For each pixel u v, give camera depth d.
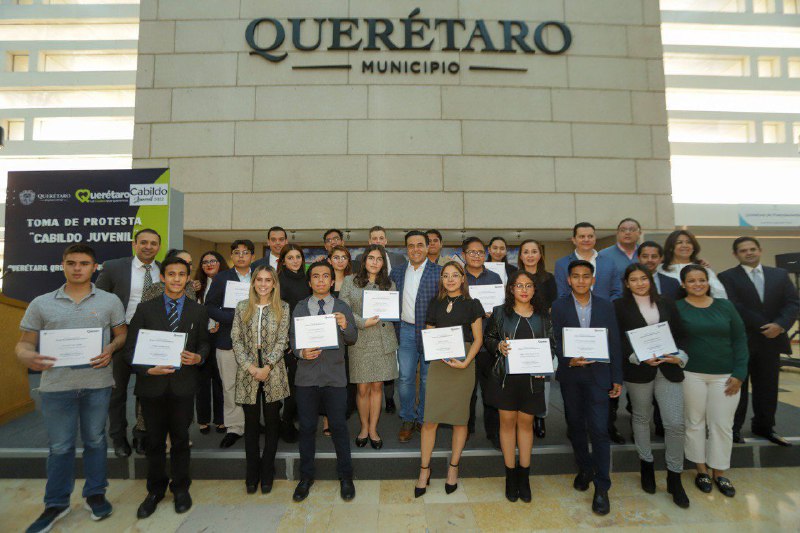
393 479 3.10
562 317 2.90
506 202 7.04
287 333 2.89
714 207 9.03
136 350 2.49
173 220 4.59
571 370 2.83
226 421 3.33
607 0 7.49
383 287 3.41
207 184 6.85
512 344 2.72
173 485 2.68
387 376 3.24
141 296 3.23
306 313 2.91
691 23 9.64
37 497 2.86
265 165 6.89
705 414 2.94
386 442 3.37
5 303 3.94
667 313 2.84
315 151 6.93
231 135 6.91
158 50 7.00
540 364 2.66
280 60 6.97
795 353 8.08
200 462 3.13
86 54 10.05
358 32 7.09
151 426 2.61
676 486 2.73
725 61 9.80
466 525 2.53
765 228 9.07
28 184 4.34
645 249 3.47
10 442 3.35
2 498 2.84
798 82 9.60
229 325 3.43
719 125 9.59
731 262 10.02
